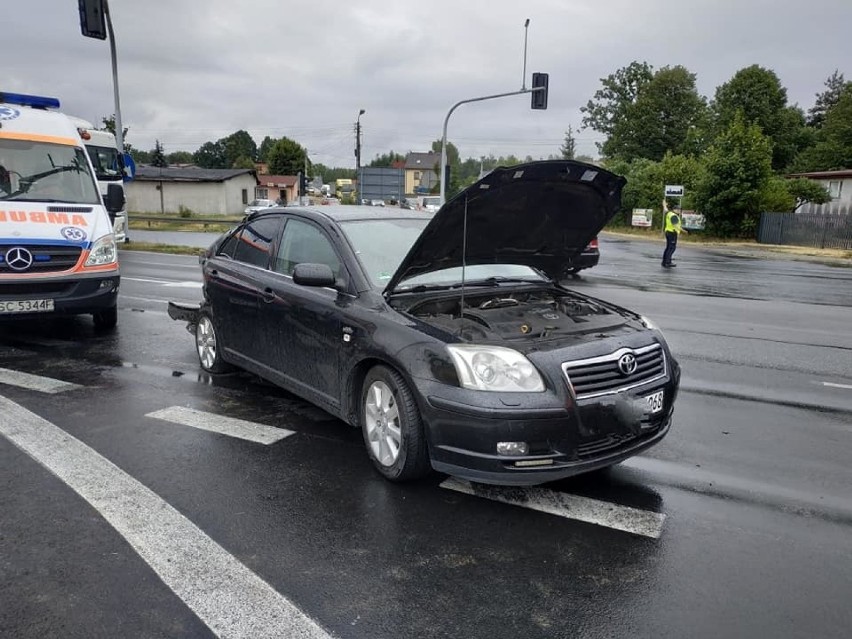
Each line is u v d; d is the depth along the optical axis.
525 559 3.22
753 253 26.44
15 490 3.88
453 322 3.99
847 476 4.26
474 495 3.89
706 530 3.52
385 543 3.35
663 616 2.79
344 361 4.32
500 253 4.82
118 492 3.87
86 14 15.98
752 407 5.71
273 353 5.22
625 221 43.00
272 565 3.13
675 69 65.12
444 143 22.80
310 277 4.31
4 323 8.97
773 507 3.80
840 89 78.75
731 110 60.19
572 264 5.46
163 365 6.80
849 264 22.31
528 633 2.67
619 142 67.12
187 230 34.41
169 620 2.72
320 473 4.18
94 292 7.60
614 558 3.23
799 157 57.12
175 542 3.33
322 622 2.72
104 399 5.63
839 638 2.65
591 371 3.61
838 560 3.24
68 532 3.41
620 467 4.36
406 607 2.83
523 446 3.44
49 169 8.07
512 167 3.84
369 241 4.75
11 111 8.28
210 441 4.70
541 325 4.09
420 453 3.85
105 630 2.66
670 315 10.49
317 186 108.62
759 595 2.94
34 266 7.15
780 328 9.45
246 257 5.78
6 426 4.94
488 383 3.48
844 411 5.61
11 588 2.93
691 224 32.97
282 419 5.18
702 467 4.38
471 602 2.87
